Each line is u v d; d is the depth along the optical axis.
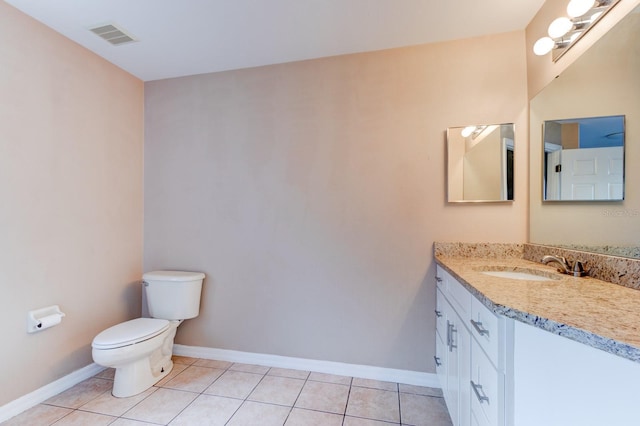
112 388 1.93
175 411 1.70
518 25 1.82
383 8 1.66
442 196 1.98
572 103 1.41
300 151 2.21
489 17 1.74
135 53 2.13
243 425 1.59
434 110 1.99
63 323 1.93
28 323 1.73
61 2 1.62
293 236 2.22
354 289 2.12
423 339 2.01
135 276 2.46
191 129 2.43
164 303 2.21
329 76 2.16
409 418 1.65
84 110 2.06
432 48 1.99
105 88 2.21
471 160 1.93
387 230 2.06
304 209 2.20
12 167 1.67
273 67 2.27
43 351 1.81
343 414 1.68
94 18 1.75
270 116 2.27
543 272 1.43
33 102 1.77
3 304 1.63
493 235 1.90
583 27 1.31
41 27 1.80
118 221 2.31
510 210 1.88
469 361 1.22
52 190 1.87
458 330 1.40
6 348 1.63
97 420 1.62
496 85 1.90
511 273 1.54
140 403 1.78
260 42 1.99
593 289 1.07
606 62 1.20
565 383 0.73
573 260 1.40
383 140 2.07
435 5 1.63
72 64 1.98
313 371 2.17
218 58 2.19
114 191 2.28
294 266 2.22
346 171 2.13
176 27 1.83
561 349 0.74
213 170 2.38
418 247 2.02
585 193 1.32
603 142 1.21
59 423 1.59
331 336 2.15
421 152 2.01
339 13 1.70
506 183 1.88
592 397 0.67
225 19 1.76
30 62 1.75
